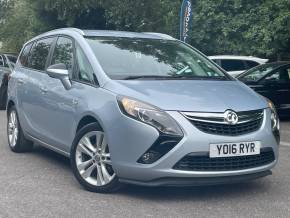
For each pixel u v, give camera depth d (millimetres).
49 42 7754
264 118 5852
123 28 17578
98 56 6500
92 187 6023
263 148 5730
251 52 17328
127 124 5527
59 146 6883
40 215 5250
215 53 18812
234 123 5547
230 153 5492
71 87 6555
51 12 20047
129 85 5891
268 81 12961
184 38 12367
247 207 5559
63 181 6594
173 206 5562
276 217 5238
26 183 6484
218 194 6039
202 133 5406
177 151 5348
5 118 13336
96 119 5922
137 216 5223
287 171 7215
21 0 26875
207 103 5582
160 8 17281
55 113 6887
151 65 6586
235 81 6723
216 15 17812
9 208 5465
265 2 16875
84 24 18875
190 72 6691
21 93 8078
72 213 5312
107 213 5312
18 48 27656
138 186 6270
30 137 7895
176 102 5535
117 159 5645
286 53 17938
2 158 8000
